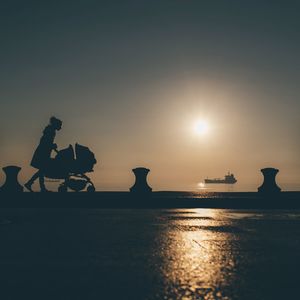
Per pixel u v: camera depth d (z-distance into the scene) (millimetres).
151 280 4863
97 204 17594
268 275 5105
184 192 21266
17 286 4609
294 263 5836
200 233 9094
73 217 12844
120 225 10609
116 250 6906
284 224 10953
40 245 7398
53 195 18141
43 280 4879
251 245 7457
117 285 4641
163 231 9445
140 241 7863
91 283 4738
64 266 5652
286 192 20438
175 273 5230
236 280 4852
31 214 13953
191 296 4199
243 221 11758
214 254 6551
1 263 5855
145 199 17766
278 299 4082
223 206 17562
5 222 11305
